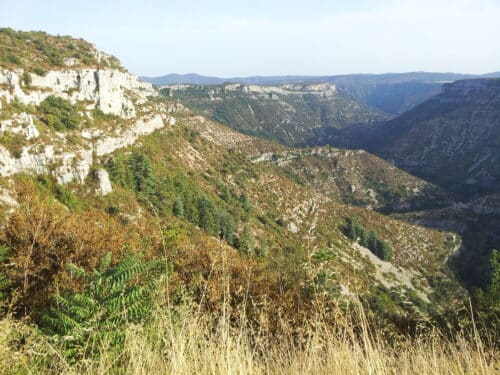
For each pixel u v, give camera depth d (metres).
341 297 3.90
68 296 5.90
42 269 10.41
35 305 7.73
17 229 12.06
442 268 107.00
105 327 4.39
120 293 5.00
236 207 82.75
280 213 97.44
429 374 3.77
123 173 62.41
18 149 46.28
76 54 80.38
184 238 20.23
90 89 73.25
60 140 55.50
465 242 123.81
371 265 84.19
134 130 81.75
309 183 190.62
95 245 13.56
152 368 3.45
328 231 88.50
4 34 75.75
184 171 86.38
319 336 3.55
